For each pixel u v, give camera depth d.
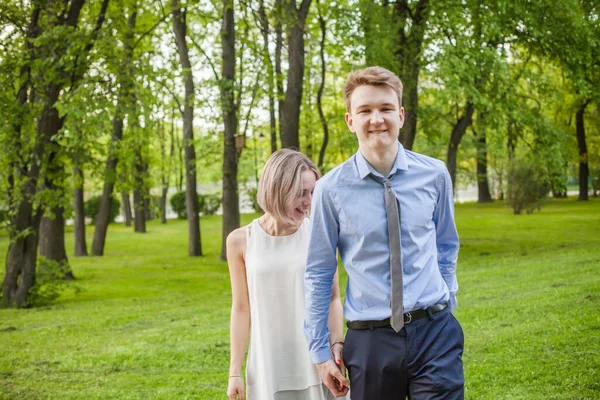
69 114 13.00
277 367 3.16
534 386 5.13
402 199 2.84
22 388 6.51
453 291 3.12
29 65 12.84
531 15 17.61
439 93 17.69
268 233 3.21
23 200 13.23
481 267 14.38
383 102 2.80
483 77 16.92
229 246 3.25
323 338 2.99
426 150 31.38
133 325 10.55
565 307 7.81
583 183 39.56
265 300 3.16
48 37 12.80
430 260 2.90
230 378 3.23
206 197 49.84
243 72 21.77
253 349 3.24
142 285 16.64
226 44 19.48
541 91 19.16
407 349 2.81
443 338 2.84
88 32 13.84
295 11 16.31
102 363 7.61
